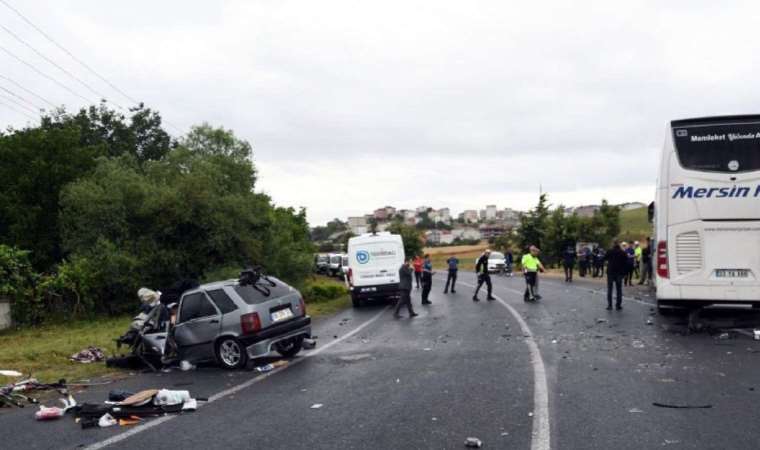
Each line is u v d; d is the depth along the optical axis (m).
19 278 22.16
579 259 37.50
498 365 10.27
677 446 5.78
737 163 12.99
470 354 11.57
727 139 13.13
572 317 16.75
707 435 6.07
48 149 30.39
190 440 6.78
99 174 26.38
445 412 7.36
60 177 29.33
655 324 14.51
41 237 29.03
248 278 12.00
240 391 9.38
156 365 12.19
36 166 29.27
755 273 12.81
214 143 30.73
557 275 40.03
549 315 17.53
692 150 13.27
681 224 13.23
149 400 8.35
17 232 28.52
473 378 9.28
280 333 11.78
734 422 6.47
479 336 14.03
